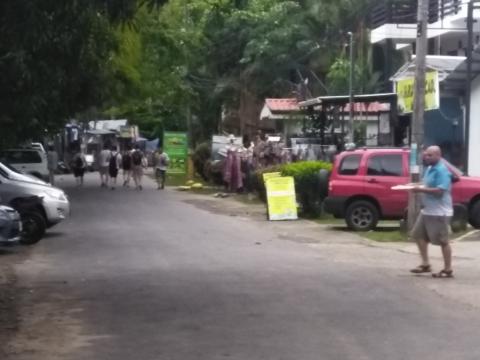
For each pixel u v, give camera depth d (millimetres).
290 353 9695
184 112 60469
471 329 10930
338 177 24312
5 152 33625
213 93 53781
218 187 45188
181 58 41281
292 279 15156
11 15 11242
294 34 48594
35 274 16359
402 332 10758
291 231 24641
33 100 16438
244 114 54406
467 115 28484
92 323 11617
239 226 26203
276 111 44844
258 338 10484
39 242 21797
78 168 49094
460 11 33594
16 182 22016
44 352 9984
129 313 12242
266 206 29672
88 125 69125
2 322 11781
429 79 25828
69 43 14180
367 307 12422
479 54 29078
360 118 36531
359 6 43188
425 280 14984
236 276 15570
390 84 39406
